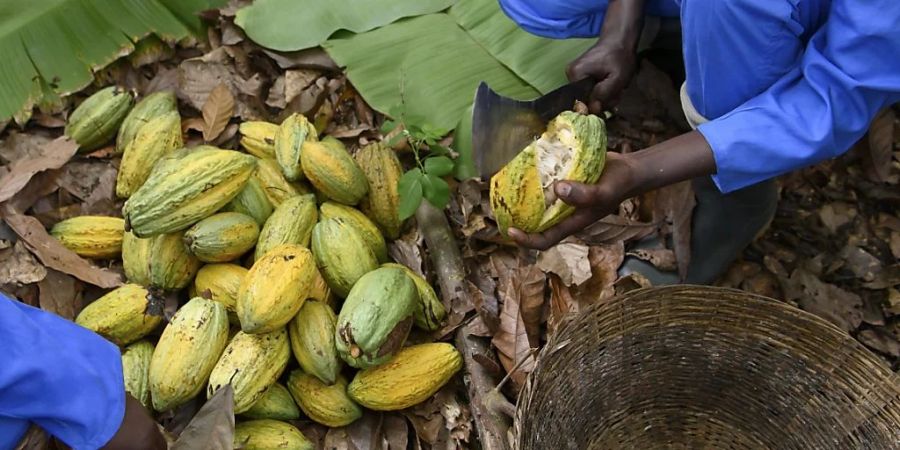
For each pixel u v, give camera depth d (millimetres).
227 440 1447
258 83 2375
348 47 2373
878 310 2078
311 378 1700
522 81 2322
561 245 1954
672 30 2262
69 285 1854
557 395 1524
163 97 2182
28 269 1828
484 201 2074
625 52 1985
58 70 2201
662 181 1504
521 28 2359
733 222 1939
